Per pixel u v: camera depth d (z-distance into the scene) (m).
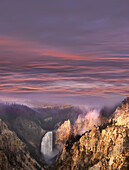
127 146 39.72
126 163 37.53
